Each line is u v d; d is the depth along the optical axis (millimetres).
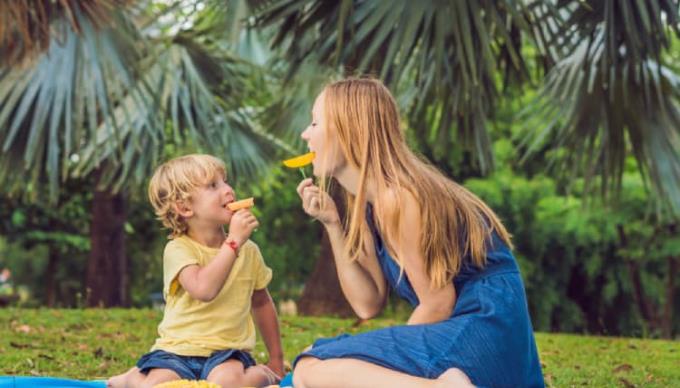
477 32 6254
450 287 2910
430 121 8328
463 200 2943
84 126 9117
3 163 8344
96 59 7863
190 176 3402
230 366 3266
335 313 9711
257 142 10109
